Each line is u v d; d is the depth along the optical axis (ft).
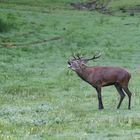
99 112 87.45
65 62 157.58
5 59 158.81
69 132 70.23
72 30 206.39
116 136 66.85
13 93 114.11
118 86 92.84
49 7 273.95
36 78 133.90
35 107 93.91
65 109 91.97
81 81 129.70
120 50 173.78
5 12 233.55
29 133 69.46
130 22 226.58
